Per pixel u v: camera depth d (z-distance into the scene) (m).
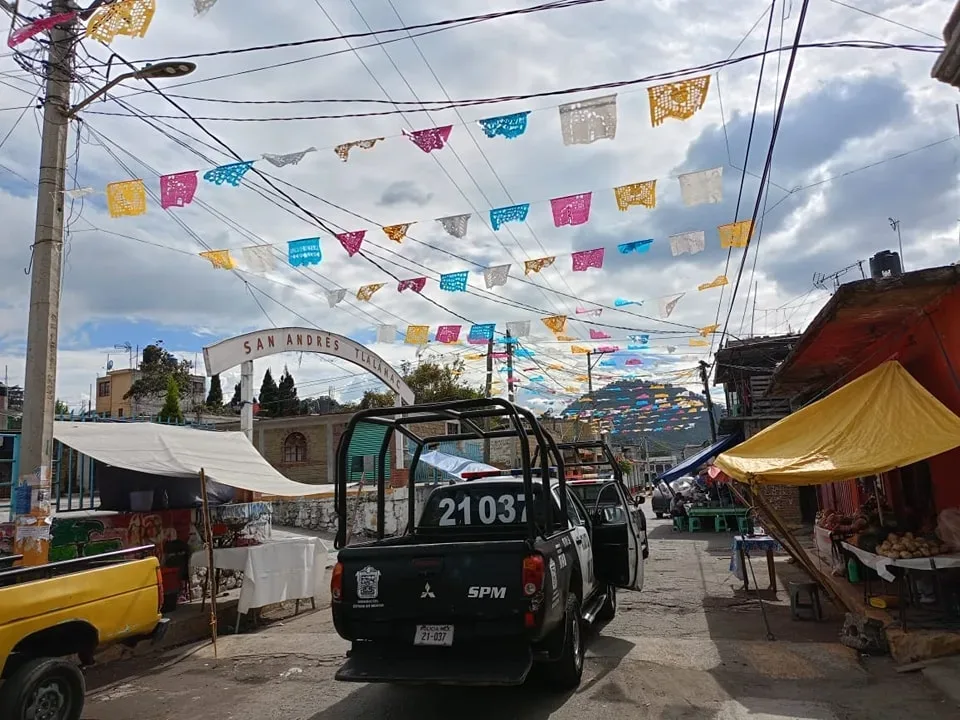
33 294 7.27
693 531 21.59
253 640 8.32
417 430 27.53
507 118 6.82
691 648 7.03
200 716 5.79
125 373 42.31
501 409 6.05
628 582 8.12
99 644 5.72
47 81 7.44
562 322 12.23
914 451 6.43
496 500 7.14
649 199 7.74
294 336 13.62
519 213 7.96
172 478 10.36
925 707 5.20
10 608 5.04
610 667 6.51
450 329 12.21
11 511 7.67
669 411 29.50
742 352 21.67
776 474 6.81
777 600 9.65
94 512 9.43
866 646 6.62
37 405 7.09
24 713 4.92
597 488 12.59
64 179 7.56
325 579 12.68
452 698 5.89
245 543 9.65
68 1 7.40
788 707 5.32
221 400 47.38
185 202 7.45
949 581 6.78
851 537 8.14
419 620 5.36
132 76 7.39
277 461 30.83
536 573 5.15
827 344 9.12
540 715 5.39
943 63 5.58
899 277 6.70
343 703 5.92
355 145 7.07
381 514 7.09
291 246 8.64
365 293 10.13
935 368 7.54
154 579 6.35
